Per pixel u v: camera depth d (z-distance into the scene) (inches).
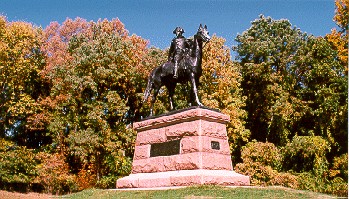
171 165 582.2
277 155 1145.4
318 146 1111.0
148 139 637.9
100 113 1123.3
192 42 635.5
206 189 490.9
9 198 912.9
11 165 1082.1
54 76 1170.6
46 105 1214.3
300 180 1069.1
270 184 1063.0
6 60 1157.7
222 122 598.9
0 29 1182.3
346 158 1103.6
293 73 1316.4
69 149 1138.0
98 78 1178.0
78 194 619.2
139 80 1234.6
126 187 626.2
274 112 1237.1
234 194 465.4
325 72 1205.7
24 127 1327.5
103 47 1178.6
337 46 1240.2
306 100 1312.7
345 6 1157.1
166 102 1216.2
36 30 1291.8
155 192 517.7
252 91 1405.0
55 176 1102.4
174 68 625.3
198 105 579.5
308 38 1316.4
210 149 563.5
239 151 1301.7
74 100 1163.9
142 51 1325.0
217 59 1220.5
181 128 585.6
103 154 1192.8
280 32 1432.1
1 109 1219.9
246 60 1417.3
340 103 1193.4
